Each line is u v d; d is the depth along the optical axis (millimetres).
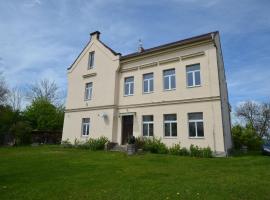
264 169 11094
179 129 18453
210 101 17391
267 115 47000
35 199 6543
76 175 9836
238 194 6871
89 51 26781
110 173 10242
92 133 23812
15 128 31094
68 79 28219
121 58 23375
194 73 18812
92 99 24859
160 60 20750
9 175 9875
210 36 17906
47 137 34281
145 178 9156
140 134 20547
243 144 25359
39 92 45406
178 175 9719
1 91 37562
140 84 21750
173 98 19344
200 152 16188
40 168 11578
